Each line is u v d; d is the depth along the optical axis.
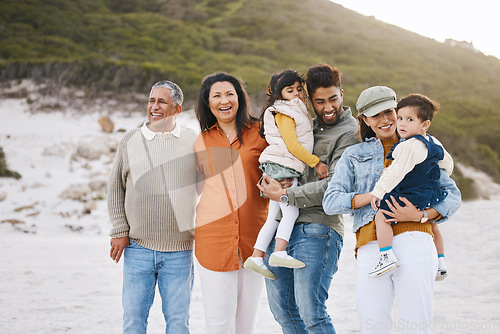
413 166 2.94
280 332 4.97
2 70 31.34
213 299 3.65
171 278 3.60
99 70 31.44
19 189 19.59
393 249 2.93
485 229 12.50
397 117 3.09
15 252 11.04
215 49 47.16
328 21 58.72
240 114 3.87
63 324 5.24
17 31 43.75
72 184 19.67
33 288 7.21
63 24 46.25
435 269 2.93
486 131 31.20
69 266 9.21
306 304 3.44
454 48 57.38
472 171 26.41
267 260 3.73
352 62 47.59
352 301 6.41
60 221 16.39
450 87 43.31
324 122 3.70
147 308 3.62
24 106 28.47
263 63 42.59
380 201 3.00
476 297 6.30
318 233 3.48
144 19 52.16
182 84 30.12
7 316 5.55
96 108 28.78
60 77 31.02
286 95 3.87
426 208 2.95
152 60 40.00
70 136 25.22
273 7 62.00
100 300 6.43
